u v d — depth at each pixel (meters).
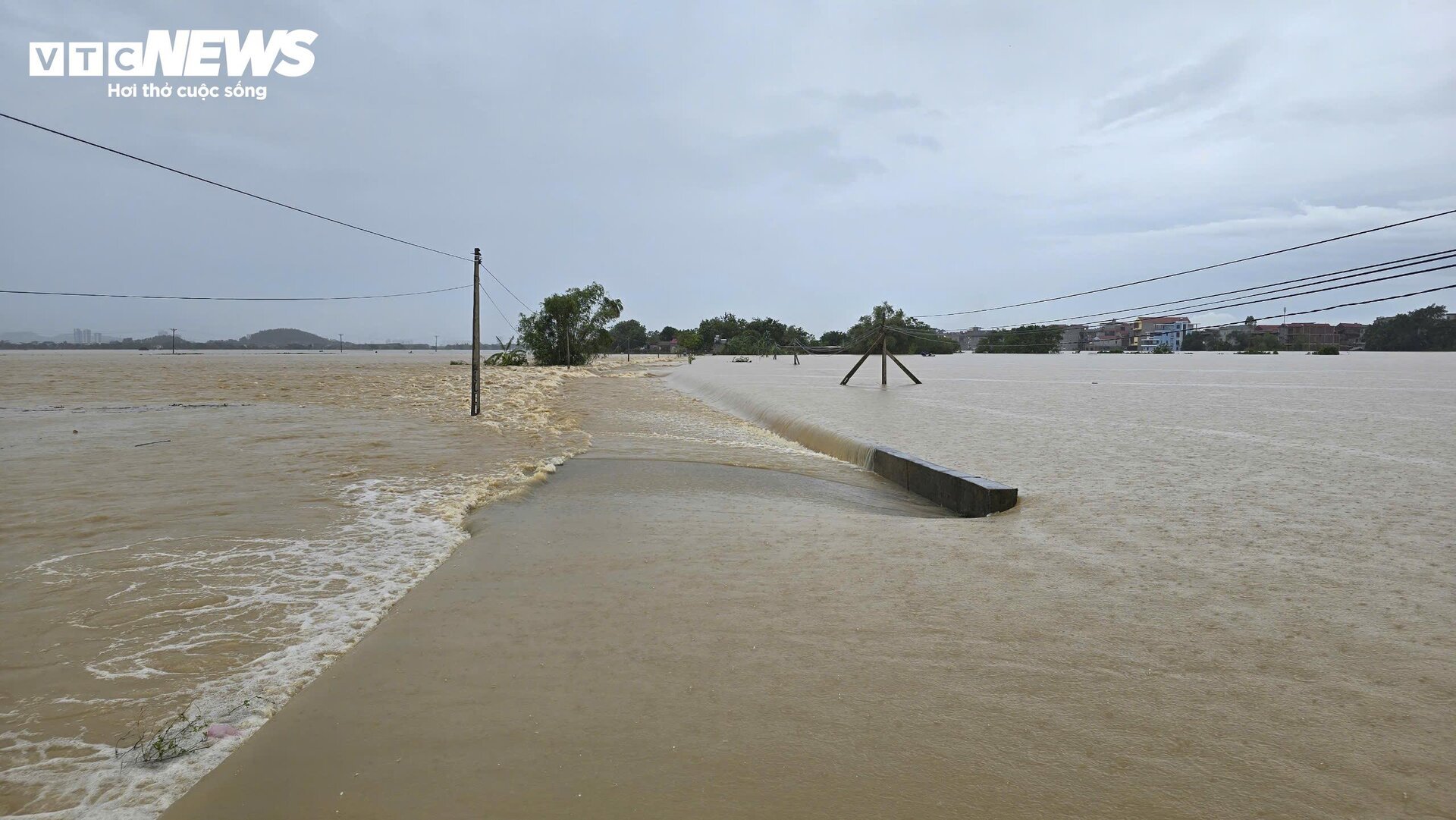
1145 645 4.36
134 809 2.84
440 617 4.88
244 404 20.98
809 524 7.61
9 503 7.93
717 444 14.76
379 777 3.05
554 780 3.04
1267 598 5.12
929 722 3.50
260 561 6.05
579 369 52.97
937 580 5.61
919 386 28.52
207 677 3.97
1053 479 9.54
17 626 4.64
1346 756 3.18
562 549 6.58
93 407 19.38
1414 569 5.69
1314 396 21.84
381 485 9.32
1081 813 2.82
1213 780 3.03
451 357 141.12
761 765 3.15
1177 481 9.27
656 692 3.80
